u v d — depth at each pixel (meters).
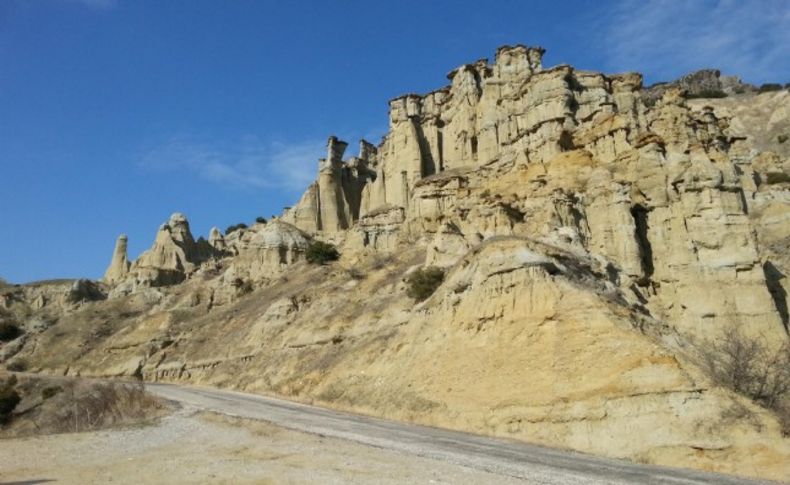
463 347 39.41
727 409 26.20
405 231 84.69
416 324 47.66
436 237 60.28
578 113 75.44
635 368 29.09
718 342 41.81
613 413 28.38
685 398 27.05
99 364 92.50
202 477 20.61
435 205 81.50
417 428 34.75
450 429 34.59
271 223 105.50
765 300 45.12
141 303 113.50
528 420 31.31
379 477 20.20
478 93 94.12
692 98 145.38
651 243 50.72
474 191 71.62
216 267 118.25
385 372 46.06
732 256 46.44
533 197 57.50
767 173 72.56
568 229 47.84
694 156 50.72
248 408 46.34
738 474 23.81
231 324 85.19
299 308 74.69
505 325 37.53
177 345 89.38
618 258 49.69
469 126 91.88
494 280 40.00
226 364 74.62
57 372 94.69
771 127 122.00
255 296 91.12
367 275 74.25
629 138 56.97
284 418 39.09
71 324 109.50
